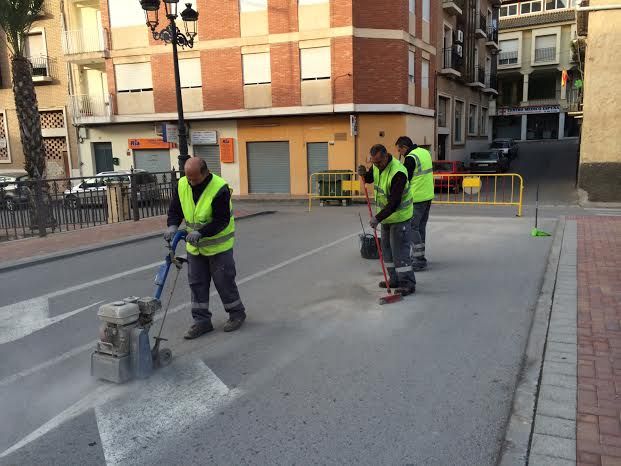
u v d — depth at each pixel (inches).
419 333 188.2
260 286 262.5
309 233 438.6
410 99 900.0
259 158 916.0
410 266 236.8
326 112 837.8
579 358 157.4
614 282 241.3
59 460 116.2
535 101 1956.2
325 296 240.2
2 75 1048.8
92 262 345.1
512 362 161.0
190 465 113.0
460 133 1246.3
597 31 577.9
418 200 273.6
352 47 812.0
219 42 878.4
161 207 565.0
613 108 583.5
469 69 1236.5
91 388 151.9
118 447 120.6
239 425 128.8
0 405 143.1
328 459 113.5
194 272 191.3
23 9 513.3
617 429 119.2
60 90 1028.5
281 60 849.5
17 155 1071.0
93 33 964.6
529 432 120.0
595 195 603.2
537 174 1088.8
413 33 890.7
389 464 111.2
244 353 174.7
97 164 1015.6
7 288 281.3
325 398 141.2
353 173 701.3
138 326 158.1
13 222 439.5
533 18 1852.9
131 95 943.0
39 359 177.5
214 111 900.0
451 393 142.1
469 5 1218.0
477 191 557.9
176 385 151.9
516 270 277.1
